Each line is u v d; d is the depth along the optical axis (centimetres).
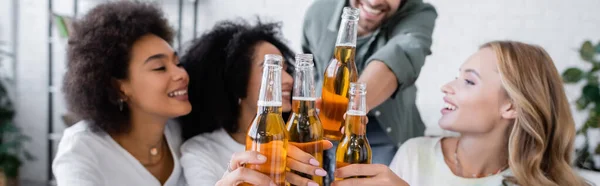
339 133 82
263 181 71
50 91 286
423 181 121
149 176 119
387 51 127
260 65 121
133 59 114
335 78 80
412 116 172
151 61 114
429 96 186
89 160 110
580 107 183
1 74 297
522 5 182
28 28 293
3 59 297
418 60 132
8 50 296
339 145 80
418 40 134
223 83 126
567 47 181
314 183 74
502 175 115
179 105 116
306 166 73
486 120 113
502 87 111
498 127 114
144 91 114
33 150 297
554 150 114
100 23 115
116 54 113
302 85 75
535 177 111
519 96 108
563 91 114
